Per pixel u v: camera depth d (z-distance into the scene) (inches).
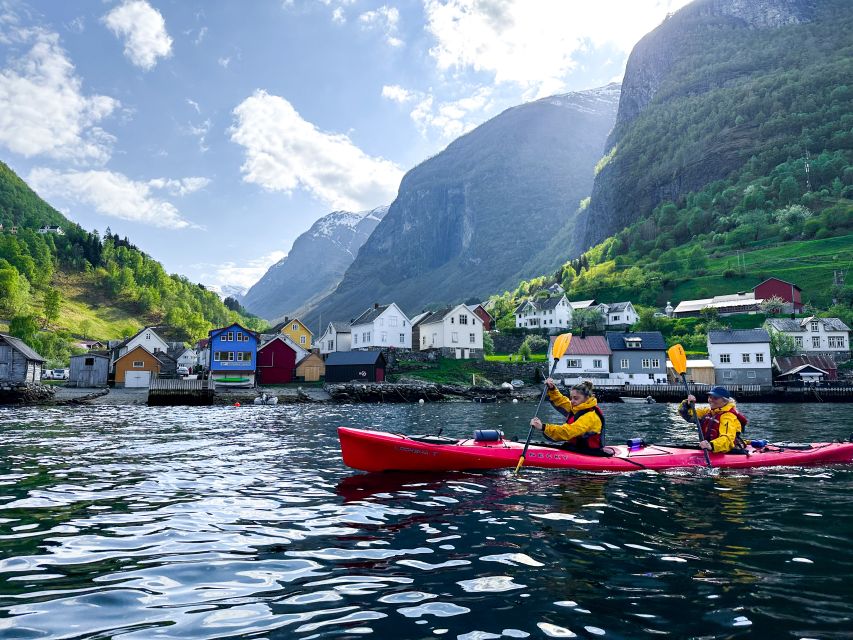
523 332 3826.3
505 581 167.5
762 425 874.8
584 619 139.6
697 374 2395.4
